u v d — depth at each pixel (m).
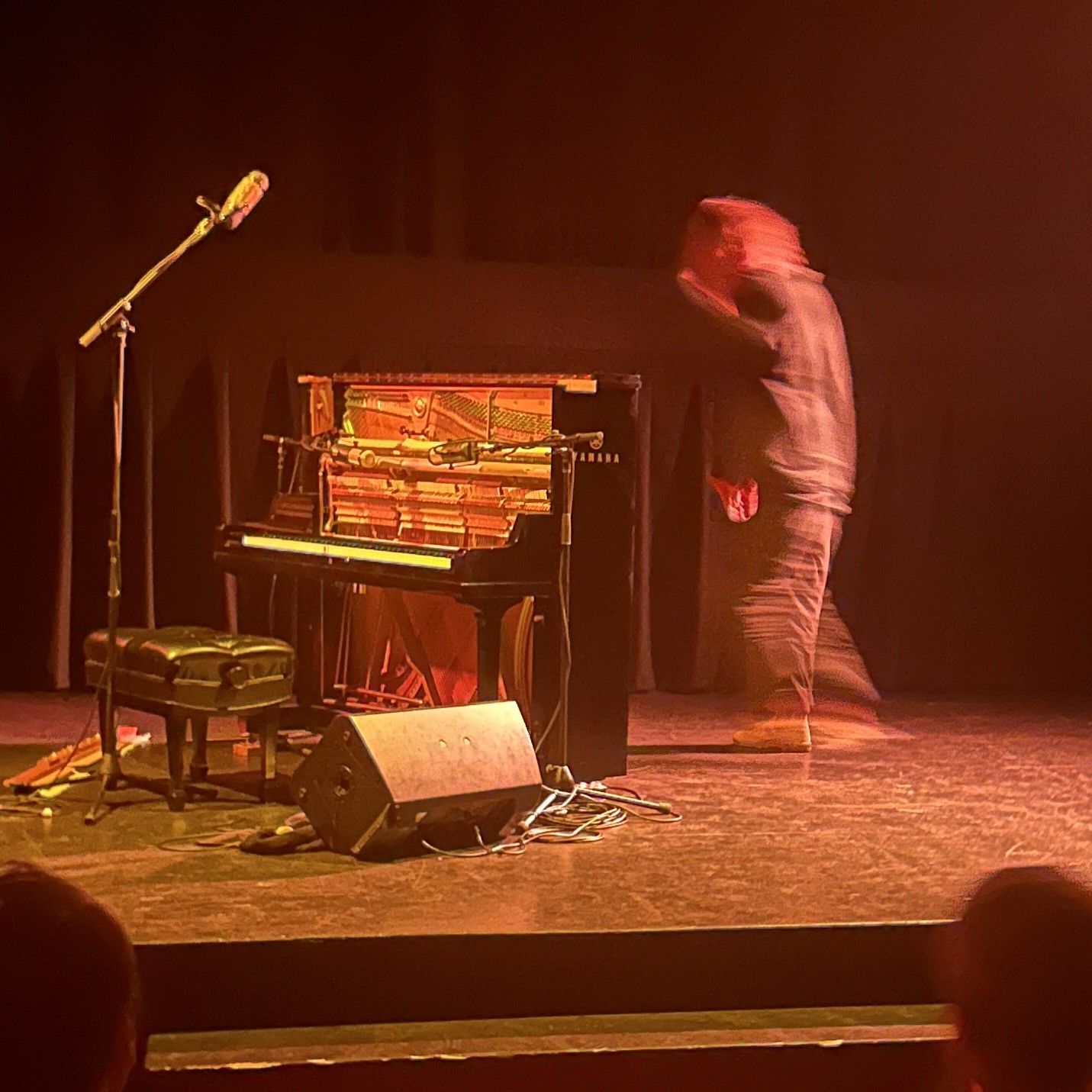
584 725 4.24
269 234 5.79
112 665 4.02
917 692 6.38
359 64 5.81
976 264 6.46
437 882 3.35
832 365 4.82
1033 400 6.53
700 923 3.08
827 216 6.29
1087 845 3.74
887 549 6.48
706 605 6.20
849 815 4.02
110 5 5.59
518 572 3.99
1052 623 6.62
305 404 4.85
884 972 3.12
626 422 4.23
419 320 5.90
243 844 3.58
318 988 2.96
